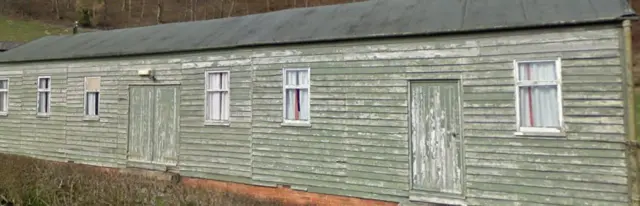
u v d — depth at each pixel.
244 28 11.47
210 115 10.82
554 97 7.21
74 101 13.32
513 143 7.45
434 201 8.06
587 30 6.93
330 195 9.11
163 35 13.03
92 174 9.45
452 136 7.99
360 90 8.85
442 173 8.06
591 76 6.90
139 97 12.04
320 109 9.27
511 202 7.43
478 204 7.69
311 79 9.38
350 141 8.92
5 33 41.84
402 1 10.47
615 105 6.73
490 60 7.65
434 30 8.00
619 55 6.71
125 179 8.72
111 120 12.48
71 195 7.52
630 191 6.61
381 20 9.30
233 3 76.88
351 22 9.65
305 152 9.41
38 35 43.31
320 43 9.26
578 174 6.97
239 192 9.65
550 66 7.25
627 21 6.62
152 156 11.66
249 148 10.14
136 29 15.02
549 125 7.23
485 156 7.67
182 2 78.50
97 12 64.00
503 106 7.53
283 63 9.73
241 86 10.31
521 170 7.37
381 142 8.62
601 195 6.80
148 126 11.80
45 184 8.08
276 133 9.80
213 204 7.28
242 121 10.27
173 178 10.99
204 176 10.77
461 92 7.91
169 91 11.48
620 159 6.69
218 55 10.70
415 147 8.34
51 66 13.95
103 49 13.02
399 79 8.47
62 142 13.49
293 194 9.52
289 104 9.73
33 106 14.31
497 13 8.00
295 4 74.75
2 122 15.13
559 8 7.45
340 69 9.06
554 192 7.13
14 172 8.70
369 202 8.70
